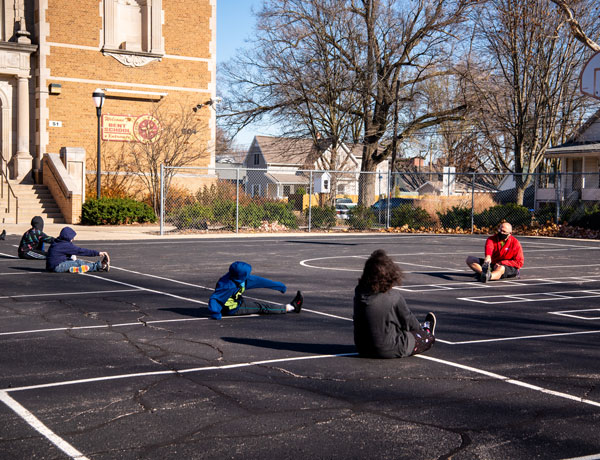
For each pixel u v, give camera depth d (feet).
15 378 20.03
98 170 88.02
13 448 14.48
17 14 97.60
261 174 236.63
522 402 18.28
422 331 23.56
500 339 26.61
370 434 15.62
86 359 22.45
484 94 119.44
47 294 36.29
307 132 123.95
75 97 100.53
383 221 110.01
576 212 94.68
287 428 15.96
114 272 46.55
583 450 14.74
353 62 116.57
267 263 53.57
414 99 123.24
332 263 54.34
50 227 82.79
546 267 53.83
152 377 20.33
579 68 121.90
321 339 26.11
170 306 33.14
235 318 30.37
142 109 105.60
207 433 15.55
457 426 16.25
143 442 14.92
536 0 108.68
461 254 63.72
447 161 194.70
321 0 113.60
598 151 112.98
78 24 100.12
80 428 15.78
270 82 120.88
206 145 111.14
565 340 26.53
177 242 72.08
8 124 98.17
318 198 117.29
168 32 107.04
